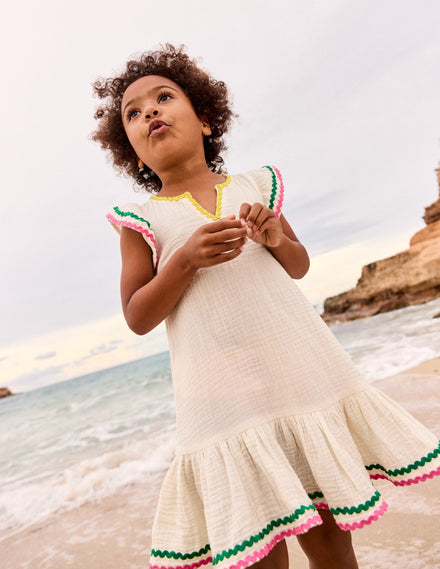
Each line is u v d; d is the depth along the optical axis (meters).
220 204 1.40
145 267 1.40
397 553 1.69
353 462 1.13
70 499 3.66
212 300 1.26
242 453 1.10
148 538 2.46
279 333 1.24
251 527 1.00
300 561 1.80
